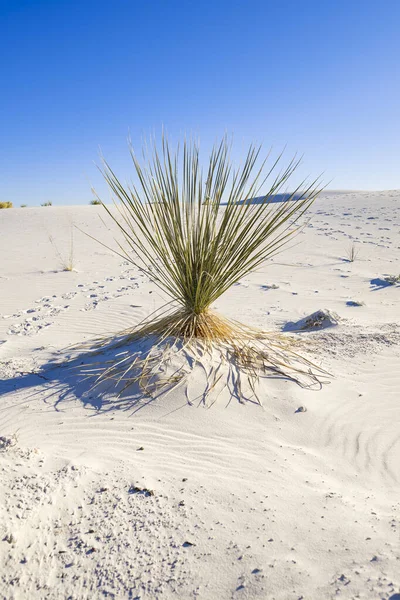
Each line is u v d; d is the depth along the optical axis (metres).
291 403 4.18
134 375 4.55
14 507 2.71
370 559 2.22
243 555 2.35
